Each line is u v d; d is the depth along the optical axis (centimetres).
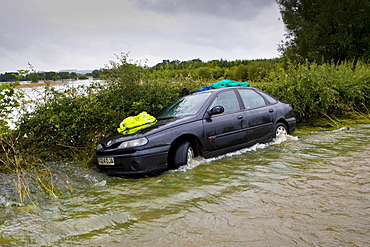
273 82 999
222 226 282
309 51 2720
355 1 2416
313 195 347
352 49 2495
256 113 625
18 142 599
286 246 242
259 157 542
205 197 361
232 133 573
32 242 270
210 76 969
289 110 706
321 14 2605
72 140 654
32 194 416
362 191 352
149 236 271
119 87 745
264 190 372
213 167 495
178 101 629
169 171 494
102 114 660
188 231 276
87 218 317
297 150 580
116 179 484
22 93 566
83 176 501
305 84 972
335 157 512
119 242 263
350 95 1048
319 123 961
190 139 532
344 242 244
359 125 878
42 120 617
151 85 785
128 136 493
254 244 247
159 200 360
